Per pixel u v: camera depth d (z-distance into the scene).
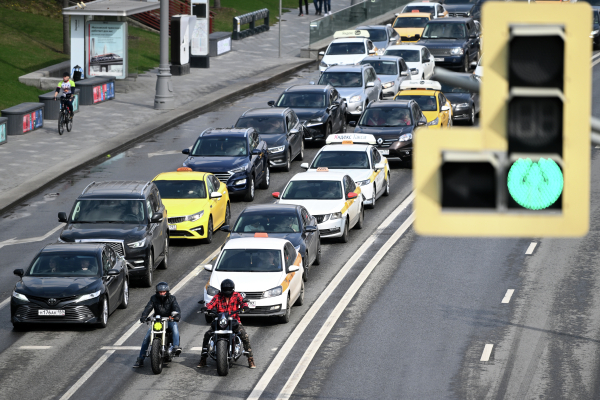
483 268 57.03
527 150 9.60
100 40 115.62
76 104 105.56
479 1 162.00
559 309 48.88
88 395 38.41
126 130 97.50
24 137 94.00
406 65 113.50
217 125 101.50
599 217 67.94
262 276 47.84
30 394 38.50
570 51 9.45
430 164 9.74
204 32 134.00
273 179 82.44
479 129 9.63
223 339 40.31
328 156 74.19
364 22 158.62
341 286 53.97
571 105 9.50
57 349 44.44
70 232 54.88
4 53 122.31
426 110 93.62
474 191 9.73
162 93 107.44
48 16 147.00
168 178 66.19
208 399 37.72
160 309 41.66
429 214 9.76
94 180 79.81
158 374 40.81
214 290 47.88
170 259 60.94
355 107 100.88
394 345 43.94
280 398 37.66
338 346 44.03
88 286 47.25
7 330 47.62
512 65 9.52
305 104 93.94
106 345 44.97
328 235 62.31
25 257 60.91
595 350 42.69
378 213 71.50
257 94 118.69
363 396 37.72
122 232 54.62
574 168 9.59
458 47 123.31
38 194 76.00
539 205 9.68
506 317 47.84
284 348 43.91
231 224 69.56
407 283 54.22
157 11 156.88
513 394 37.59
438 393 37.94
